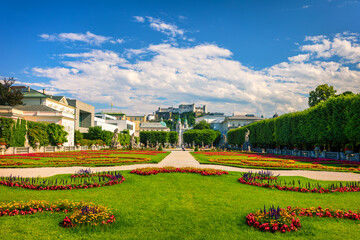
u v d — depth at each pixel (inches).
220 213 383.6
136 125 6683.1
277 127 2367.1
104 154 1656.0
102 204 421.1
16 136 1759.4
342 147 1672.0
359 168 920.9
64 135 2340.1
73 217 338.6
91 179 634.8
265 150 2466.8
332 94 2940.5
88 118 3912.4
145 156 1509.6
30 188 523.2
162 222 346.6
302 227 333.7
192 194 500.7
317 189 531.2
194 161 1246.9
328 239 301.0
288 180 669.3
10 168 877.2
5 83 2704.2
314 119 1736.0
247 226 335.0
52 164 965.2
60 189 526.3
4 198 447.2
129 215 371.9
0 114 1772.9
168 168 824.9
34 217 358.3
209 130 4889.3
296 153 1825.8
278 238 301.9
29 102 2787.9
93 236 302.4
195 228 327.6
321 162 1196.5
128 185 582.6
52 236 300.7
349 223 351.9
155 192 515.5
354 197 485.1
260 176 681.6
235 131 3986.2
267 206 418.3
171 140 5088.6
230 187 570.3
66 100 3272.6
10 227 322.3
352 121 1391.5
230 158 1435.8
